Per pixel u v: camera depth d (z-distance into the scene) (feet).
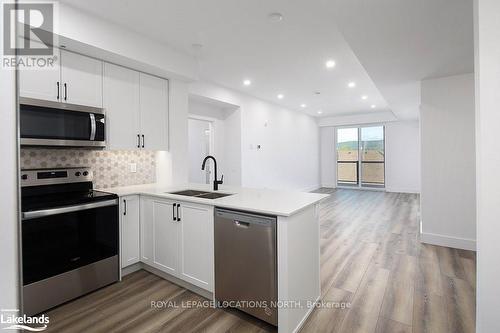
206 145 18.44
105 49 8.07
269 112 20.88
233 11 7.67
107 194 8.32
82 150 9.25
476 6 3.82
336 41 9.65
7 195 1.67
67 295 7.20
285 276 5.68
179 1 7.16
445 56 9.04
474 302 7.14
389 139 26.94
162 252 8.43
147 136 10.28
